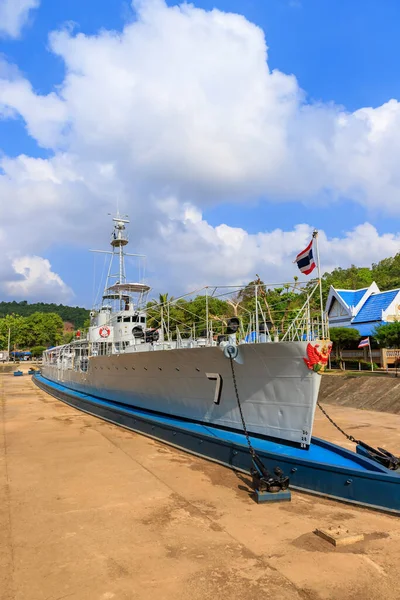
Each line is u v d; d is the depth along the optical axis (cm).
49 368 3741
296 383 966
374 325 3198
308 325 1012
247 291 1352
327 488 813
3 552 593
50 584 509
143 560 566
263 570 539
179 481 906
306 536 640
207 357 1135
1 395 2941
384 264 6812
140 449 1198
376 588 500
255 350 1012
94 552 590
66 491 847
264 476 817
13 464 1059
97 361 1973
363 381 2370
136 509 750
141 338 1666
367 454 970
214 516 718
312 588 499
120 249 2245
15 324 8456
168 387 1369
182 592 490
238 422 1123
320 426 1634
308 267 1035
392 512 727
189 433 1152
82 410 2055
